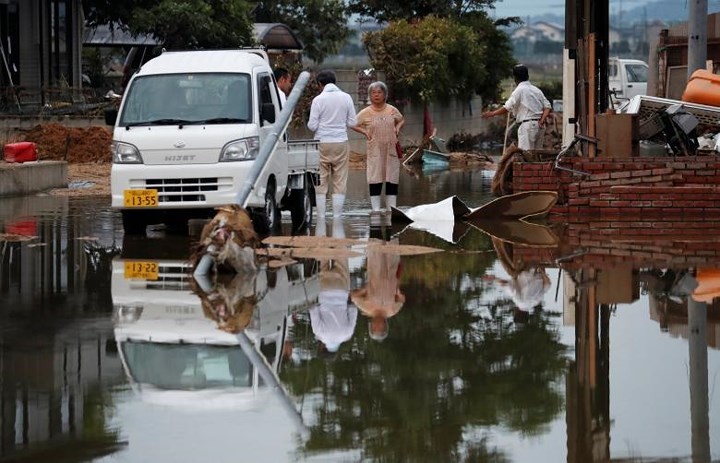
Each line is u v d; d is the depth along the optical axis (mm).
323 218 24391
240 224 16688
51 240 20219
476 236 20641
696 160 22766
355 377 10820
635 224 21766
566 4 24656
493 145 59438
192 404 9984
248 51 24031
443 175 37156
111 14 51844
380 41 51188
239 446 8867
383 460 8516
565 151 23406
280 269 17000
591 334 12562
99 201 27094
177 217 21312
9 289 15352
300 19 82250
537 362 11359
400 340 12320
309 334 12625
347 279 16078
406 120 51406
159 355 11719
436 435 9109
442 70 52156
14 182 27922
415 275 16375
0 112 45281
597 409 9820
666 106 24875
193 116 21234
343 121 24219
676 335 12492
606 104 25484
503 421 9469
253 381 10711
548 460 8547
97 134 39156
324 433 9172
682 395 10242
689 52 27141
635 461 8539
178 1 51312
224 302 14453
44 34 50500
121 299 14641
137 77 21953
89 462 8555
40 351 11898
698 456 8664
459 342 12203
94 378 10859
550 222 22516
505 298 14609
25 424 9453
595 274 16188
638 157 23172
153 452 8750
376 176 24984
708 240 19422
